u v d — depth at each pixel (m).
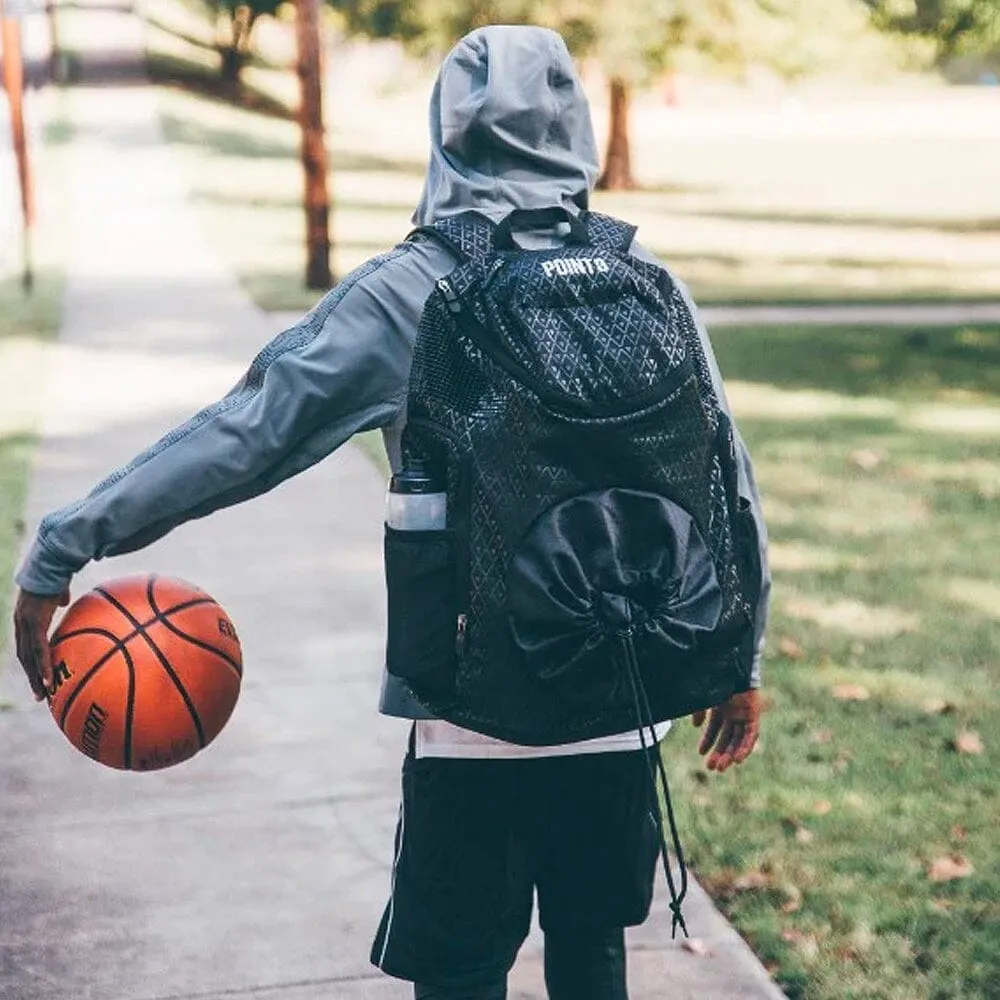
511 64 2.59
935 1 24.34
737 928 4.10
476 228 2.54
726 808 4.83
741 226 27.91
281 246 23.89
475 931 2.72
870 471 9.72
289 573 7.55
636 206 31.30
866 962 3.89
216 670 2.98
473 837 2.64
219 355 14.41
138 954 4.00
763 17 29.09
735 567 2.52
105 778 5.11
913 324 16.48
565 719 2.43
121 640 2.93
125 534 2.56
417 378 2.42
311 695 5.87
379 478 9.56
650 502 2.39
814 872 4.39
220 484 2.52
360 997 3.80
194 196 29.66
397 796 4.95
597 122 53.25
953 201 32.53
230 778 5.10
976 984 3.78
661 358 2.41
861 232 27.02
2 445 10.49
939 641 6.45
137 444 10.58
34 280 19.77
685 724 5.59
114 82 48.53
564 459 2.37
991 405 12.07
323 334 2.51
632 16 28.36
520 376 2.35
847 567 7.58
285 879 4.40
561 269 2.44
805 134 49.78
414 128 49.31
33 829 4.73
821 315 17.22
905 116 57.62
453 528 2.39
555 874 2.80
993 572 7.50
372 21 29.80
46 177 31.06
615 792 2.70
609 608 2.34
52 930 4.12
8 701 5.79
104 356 14.28
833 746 5.32
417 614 2.43
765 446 10.45
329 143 43.22
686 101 63.84
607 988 2.89
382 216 28.48
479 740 2.59
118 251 22.55
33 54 52.31
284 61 60.31
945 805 4.84
